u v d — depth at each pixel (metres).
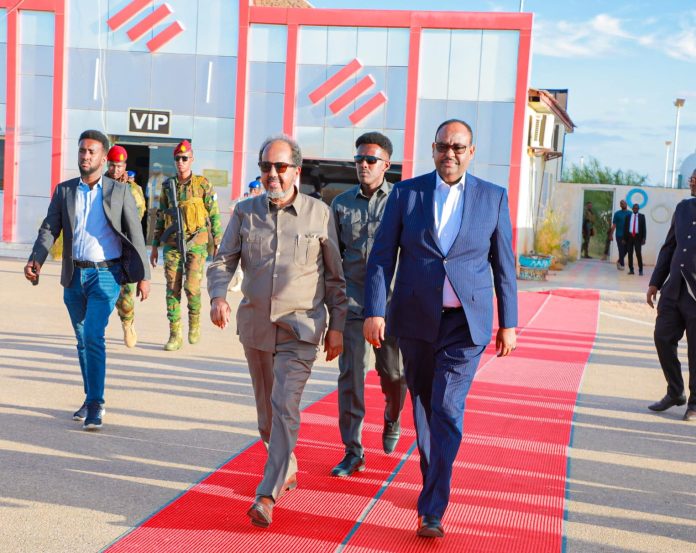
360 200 5.62
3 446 5.68
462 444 6.25
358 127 20.75
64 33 21.28
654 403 7.94
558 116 25.03
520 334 12.05
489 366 9.44
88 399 6.25
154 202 21.84
